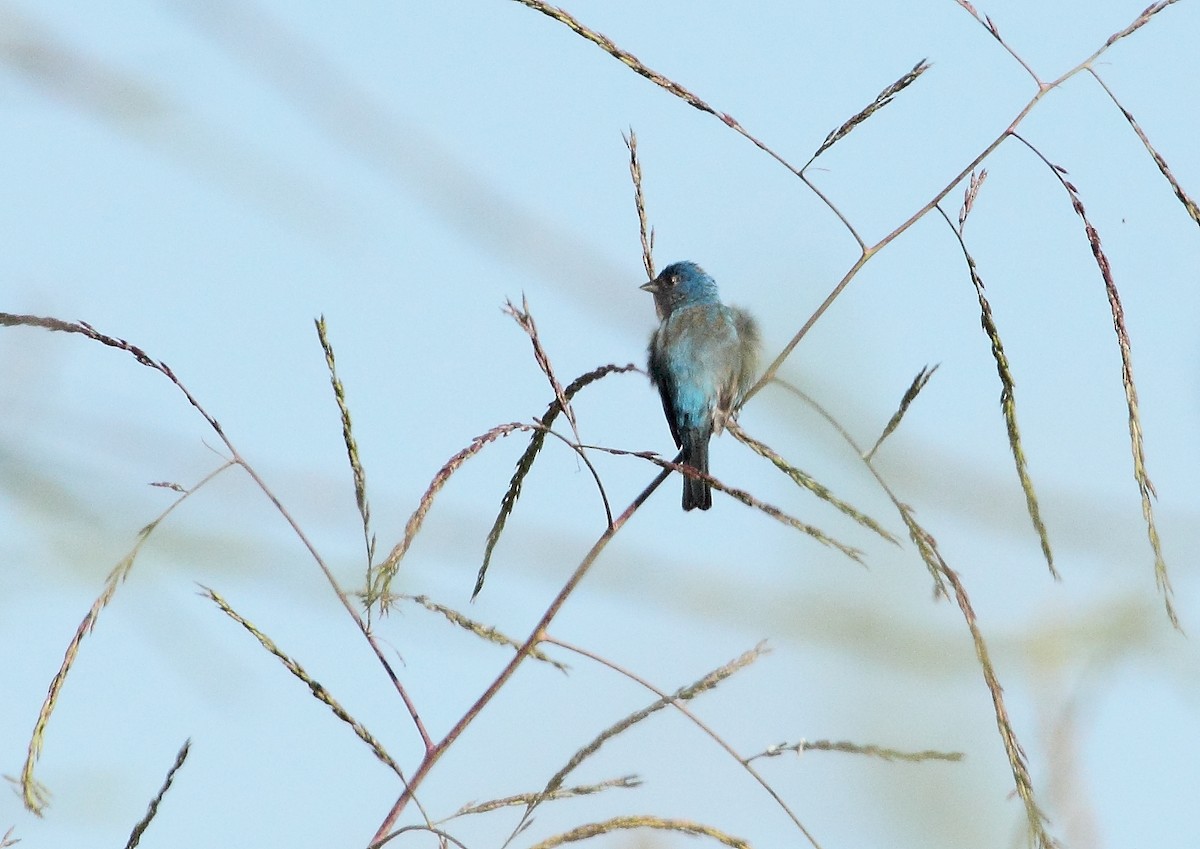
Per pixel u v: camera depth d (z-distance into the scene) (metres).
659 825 6.97
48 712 5.30
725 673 7.20
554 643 7.07
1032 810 6.45
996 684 6.60
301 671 6.82
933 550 6.73
